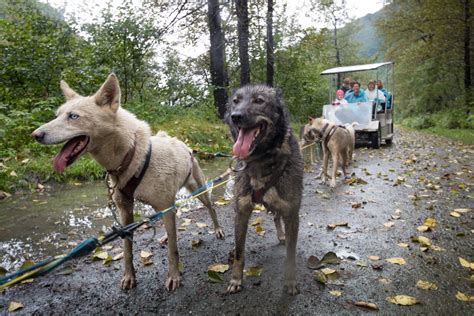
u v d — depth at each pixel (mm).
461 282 1071
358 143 4297
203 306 990
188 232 1563
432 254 1270
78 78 3311
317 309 958
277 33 5836
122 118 1024
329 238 1451
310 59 6613
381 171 2828
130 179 1031
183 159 1215
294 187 1058
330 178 2646
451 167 2896
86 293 1072
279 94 1092
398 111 11641
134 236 1516
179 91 4562
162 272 1191
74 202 1987
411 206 1842
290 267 1049
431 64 9156
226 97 4863
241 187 1065
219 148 3572
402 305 960
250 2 4797
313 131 2508
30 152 2564
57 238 1491
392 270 1160
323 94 7570
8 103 3109
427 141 5125
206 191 1349
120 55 3805
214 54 4730
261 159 1021
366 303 960
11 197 2082
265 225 1639
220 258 1299
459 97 8680
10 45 3162
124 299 1035
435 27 7750
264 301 1004
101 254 1315
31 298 1051
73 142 942
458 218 1628
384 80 5078
